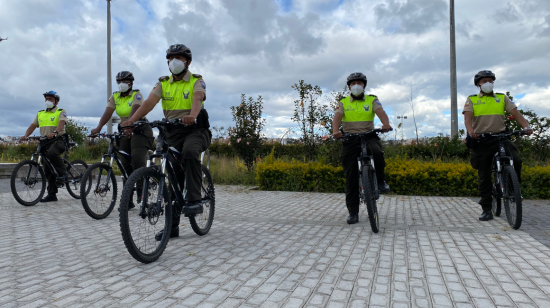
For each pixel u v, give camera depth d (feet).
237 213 20.97
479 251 12.94
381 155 16.89
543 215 19.33
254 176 36.55
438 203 23.68
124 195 11.10
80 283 10.03
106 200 20.11
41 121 25.35
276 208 22.62
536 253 12.65
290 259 12.12
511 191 16.71
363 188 15.94
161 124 12.92
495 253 12.69
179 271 10.98
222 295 9.14
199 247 13.71
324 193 29.48
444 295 9.14
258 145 39.58
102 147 59.52
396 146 41.22
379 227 16.93
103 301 8.82
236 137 39.37
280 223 18.19
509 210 16.85
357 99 17.92
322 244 14.03
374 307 8.46
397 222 18.03
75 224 18.19
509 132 18.11
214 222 18.47
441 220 18.47
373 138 17.46
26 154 59.41
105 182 19.93
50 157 24.59
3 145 60.95
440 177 27.17
